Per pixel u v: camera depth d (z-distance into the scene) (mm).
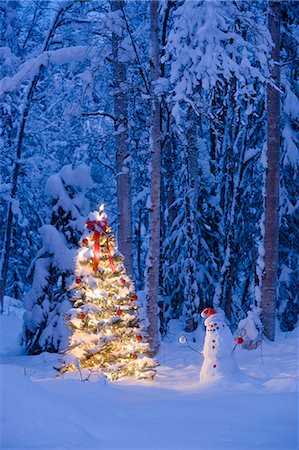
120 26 15070
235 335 13391
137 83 15938
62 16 19922
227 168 17562
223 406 6152
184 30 12367
